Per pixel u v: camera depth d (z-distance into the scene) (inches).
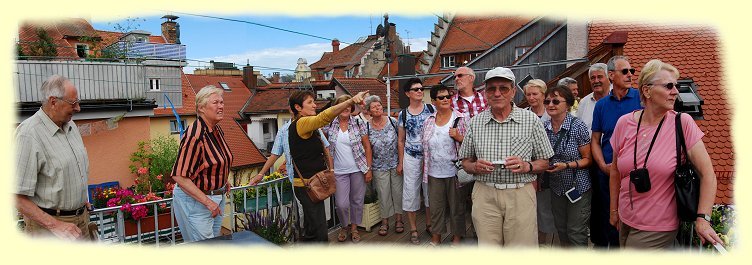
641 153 106.4
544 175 150.7
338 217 201.8
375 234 196.9
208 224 134.0
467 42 943.0
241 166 785.6
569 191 141.3
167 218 244.1
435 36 1001.5
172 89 715.4
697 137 99.6
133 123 573.3
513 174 127.8
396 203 194.5
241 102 1220.5
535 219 131.0
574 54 394.9
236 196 214.8
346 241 186.7
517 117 127.4
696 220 98.8
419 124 177.5
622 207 112.7
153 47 706.2
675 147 101.7
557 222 148.4
